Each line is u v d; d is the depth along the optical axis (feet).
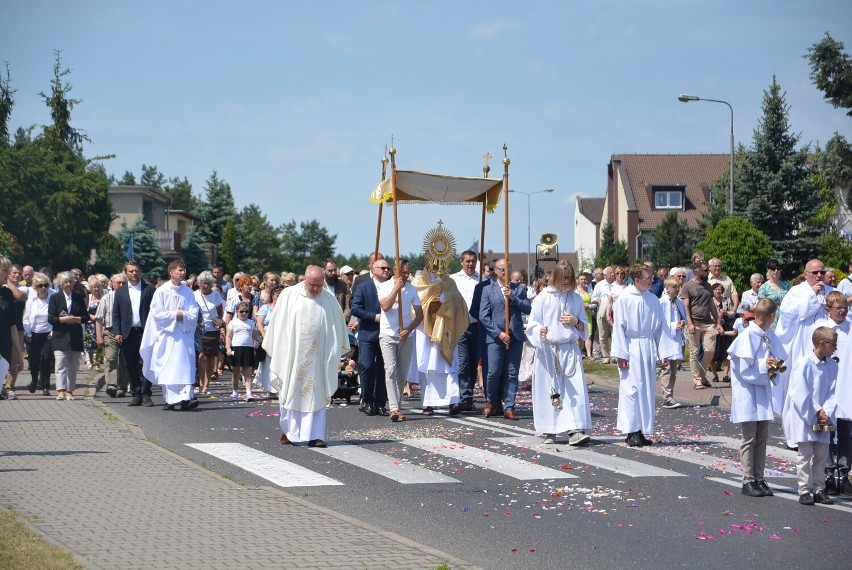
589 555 25.54
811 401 31.42
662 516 29.86
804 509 30.94
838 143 143.13
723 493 33.17
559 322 43.06
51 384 66.28
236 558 23.68
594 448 42.11
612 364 78.02
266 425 48.34
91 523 26.76
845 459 33.53
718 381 65.82
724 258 131.23
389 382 50.55
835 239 161.48
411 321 51.60
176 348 54.19
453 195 58.95
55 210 169.27
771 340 32.89
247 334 59.62
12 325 48.26
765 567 24.54
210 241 301.43
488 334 50.93
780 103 162.81
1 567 21.70
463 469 37.17
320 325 42.34
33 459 36.65
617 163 286.05
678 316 56.59
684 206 274.57
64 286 57.52
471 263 60.03
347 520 27.91
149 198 248.93
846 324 38.37
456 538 27.22
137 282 56.39
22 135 197.77
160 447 39.88
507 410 50.88
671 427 48.03
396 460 38.96
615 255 263.08
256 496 30.94
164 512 28.40
